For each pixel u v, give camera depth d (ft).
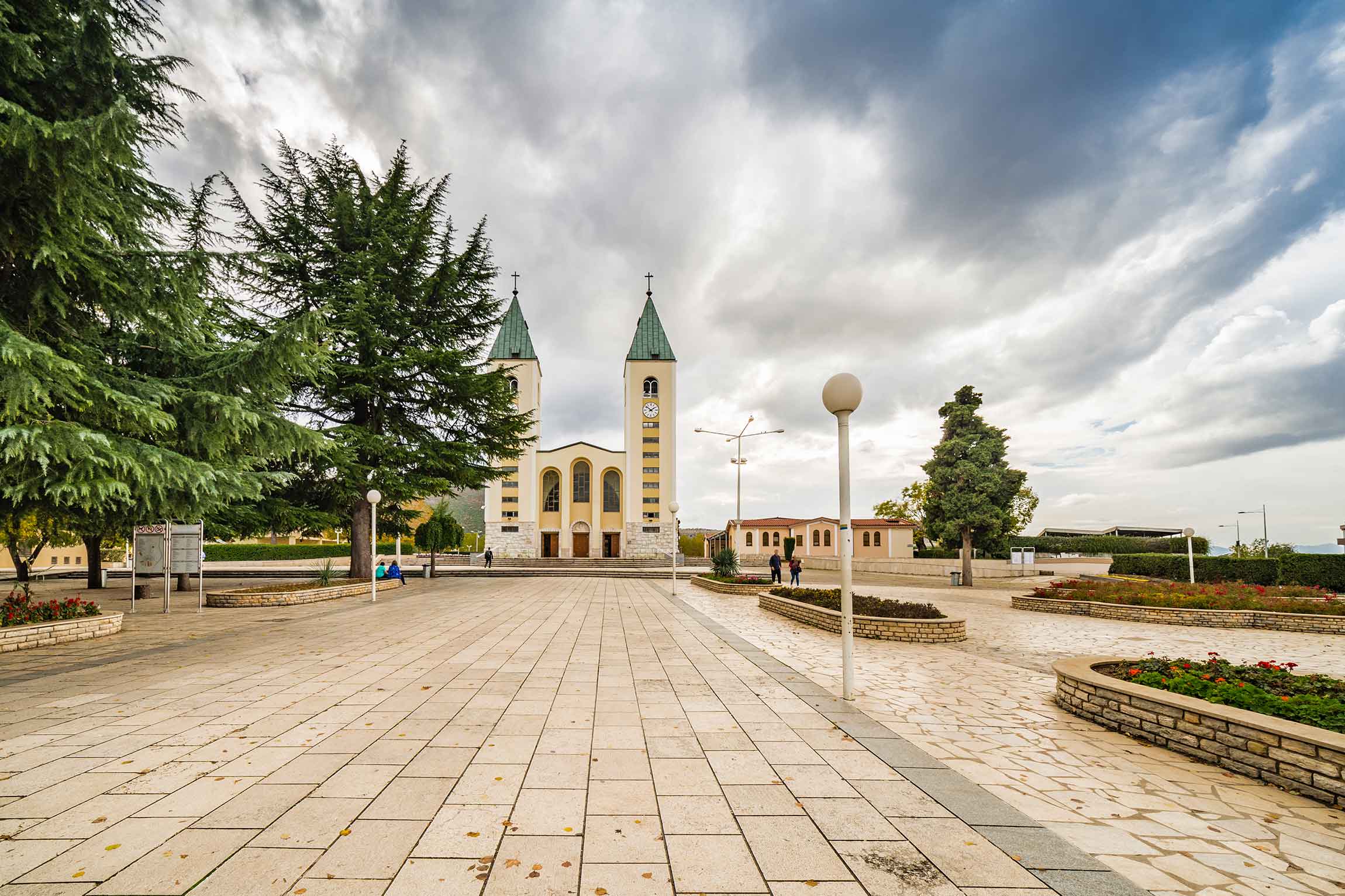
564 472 191.72
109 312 31.68
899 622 37.40
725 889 9.28
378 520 78.54
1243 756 14.92
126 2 28.94
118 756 14.79
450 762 14.57
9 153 21.97
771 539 174.50
